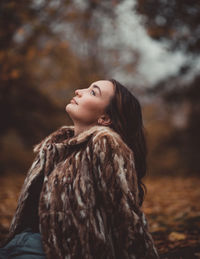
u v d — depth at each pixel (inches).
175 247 119.0
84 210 60.3
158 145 644.7
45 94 520.7
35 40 248.8
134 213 59.4
